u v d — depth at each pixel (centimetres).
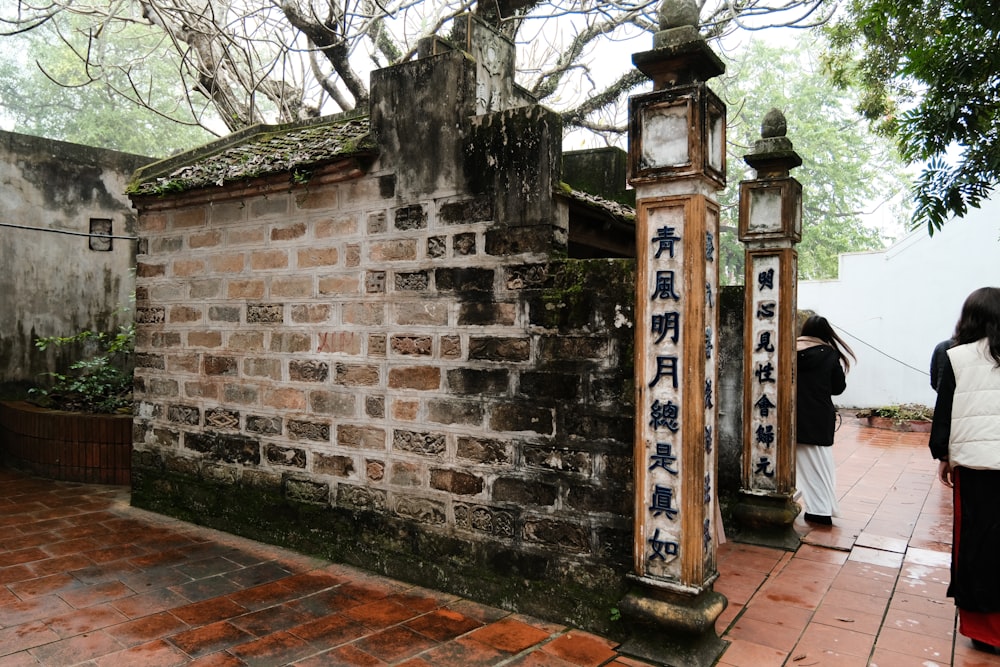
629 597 349
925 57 520
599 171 705
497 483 406
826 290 1402
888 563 484
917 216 547
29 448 736
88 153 901
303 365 498
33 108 1838
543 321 390
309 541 492
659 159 339
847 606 408
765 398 537
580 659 340
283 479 509
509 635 365
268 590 424
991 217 1251
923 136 527
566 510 381
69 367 873
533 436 393
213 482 553
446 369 427
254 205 526
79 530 543
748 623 384
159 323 592
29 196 853
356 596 417
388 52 988
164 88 1841
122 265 930
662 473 342
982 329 365
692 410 333
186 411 571
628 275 363
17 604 398
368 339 464
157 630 366
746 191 543
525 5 823
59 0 938
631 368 361
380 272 459
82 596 411
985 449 345
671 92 335
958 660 342
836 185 2100
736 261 2192
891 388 1344
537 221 394
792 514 521
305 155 480
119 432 697
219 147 630
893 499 666
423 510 436
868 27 819
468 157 421
